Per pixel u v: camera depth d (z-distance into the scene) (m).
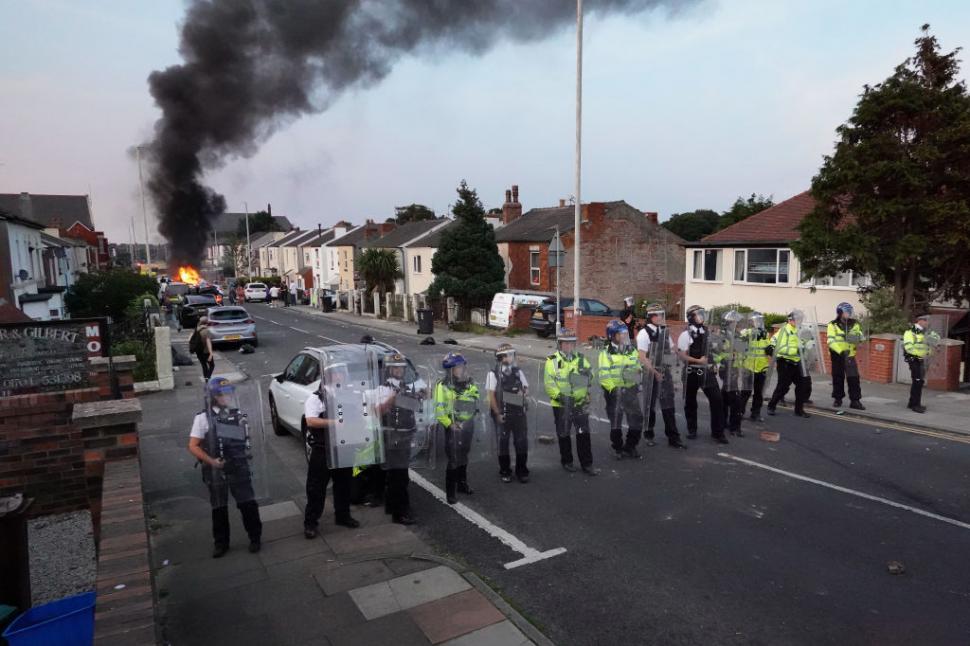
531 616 4.93
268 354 20.86
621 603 5.09
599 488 7.66
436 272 29.44
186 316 30.47
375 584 5.38
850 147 14.05
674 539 6.23
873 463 8.45
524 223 34.56
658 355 9.16
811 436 9.81
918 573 5.48
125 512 4.72
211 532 6.54
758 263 22.28
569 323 21.33
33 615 4.32
